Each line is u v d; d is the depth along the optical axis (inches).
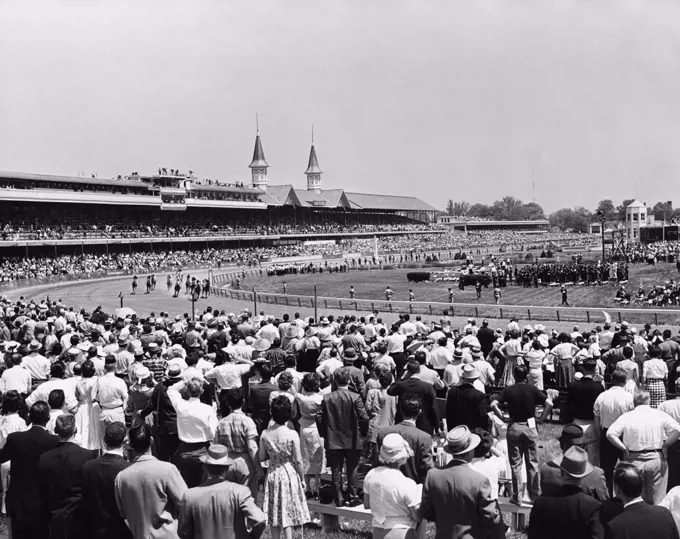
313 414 458.9
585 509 286.8
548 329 1630.2
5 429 444.8
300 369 688.4
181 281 3191.4
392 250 5629.9
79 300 2522.1
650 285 2502.5
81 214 4249.5
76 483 338.3
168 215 4968.0
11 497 371.2
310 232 6058.1
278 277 3772.1
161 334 829.8
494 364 811.4
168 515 315.9
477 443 315.0
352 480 444.5
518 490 460.8
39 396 505.7
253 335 789.9
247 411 578.6
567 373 721.6
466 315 1941.4
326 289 2989.7
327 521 444.8
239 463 344.2
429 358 669.9
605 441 441.1
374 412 471.2
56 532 334.0
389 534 323.6
